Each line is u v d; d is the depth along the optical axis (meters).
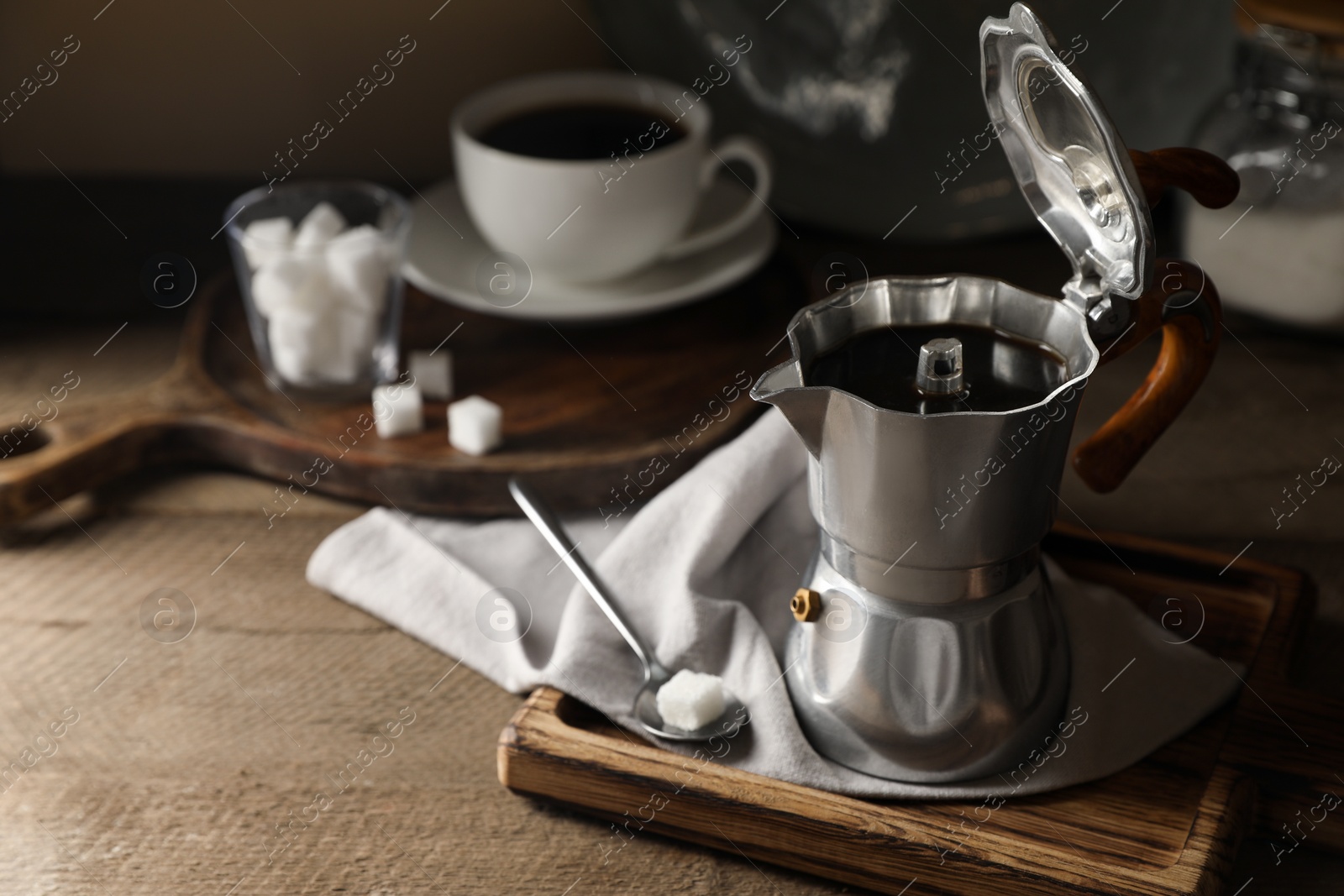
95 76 0.97
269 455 0.72
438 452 0.71
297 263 0.73
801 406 0.43
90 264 0.92
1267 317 0.85
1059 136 0.45
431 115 1.01
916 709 0.48
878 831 0.46
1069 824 0.48
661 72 0.97
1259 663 0.55
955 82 0.93
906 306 0.51
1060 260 0.94
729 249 0.87
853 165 0.98
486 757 0.54
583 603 0.58
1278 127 0.79
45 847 0.49
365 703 0.57
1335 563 0.65
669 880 0.48
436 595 0.62
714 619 0.57
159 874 0.48
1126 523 0.69
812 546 0.63
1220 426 0.78
